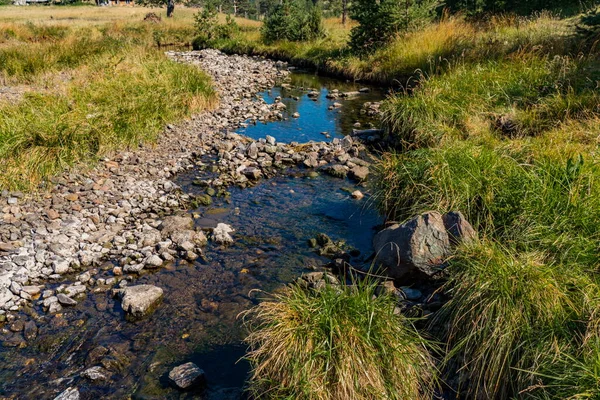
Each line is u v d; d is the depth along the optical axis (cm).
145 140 1020
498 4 1800
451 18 1816
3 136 812
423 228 502
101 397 392
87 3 8225
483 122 877
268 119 1285
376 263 541
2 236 624
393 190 666
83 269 582
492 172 589
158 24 3597
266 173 898
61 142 848
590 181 487
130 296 499
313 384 343
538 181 524
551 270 395
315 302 398
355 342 364
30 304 512
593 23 1034
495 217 538
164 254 603
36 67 1542
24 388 399
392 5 1777
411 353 375
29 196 737
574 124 746
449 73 1173
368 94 1559
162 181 844
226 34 3052
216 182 848
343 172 887
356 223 698
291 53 2353
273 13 2736
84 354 440
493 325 374
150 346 450
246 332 468
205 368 423
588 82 890
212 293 533
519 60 1098
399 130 992
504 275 395
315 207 757
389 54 1683
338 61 1927
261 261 599
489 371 366
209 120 1235
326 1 5459
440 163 623
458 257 462
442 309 431
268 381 367
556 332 353
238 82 1770
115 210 726
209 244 644
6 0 8744
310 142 1062
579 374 312
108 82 1232
